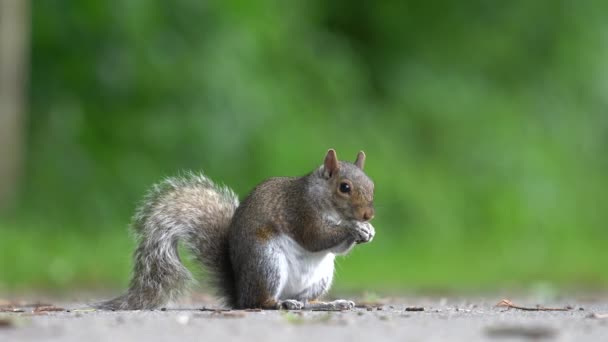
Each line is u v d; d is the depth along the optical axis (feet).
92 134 62.23
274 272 25.77
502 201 70.90
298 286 26.53
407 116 75.87
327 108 71.15
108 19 63.67
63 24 63.41
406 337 18.80
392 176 68.23
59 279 46.32
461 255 63.16
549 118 79.87
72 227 57.62
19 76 56.75
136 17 63.98
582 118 81.10
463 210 70.03
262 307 25.76
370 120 73.05
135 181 61.21
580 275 56.90
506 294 42.91
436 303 32.89
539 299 38.17
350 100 72.90
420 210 67.15
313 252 26.40
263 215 26.02
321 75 72.08
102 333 19.21
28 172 59.67
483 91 79.10
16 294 40.65
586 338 18.80
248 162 64.13
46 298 37.81
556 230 71.15
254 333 19.29
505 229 69.51
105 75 63.41
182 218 27.50
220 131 63.82
